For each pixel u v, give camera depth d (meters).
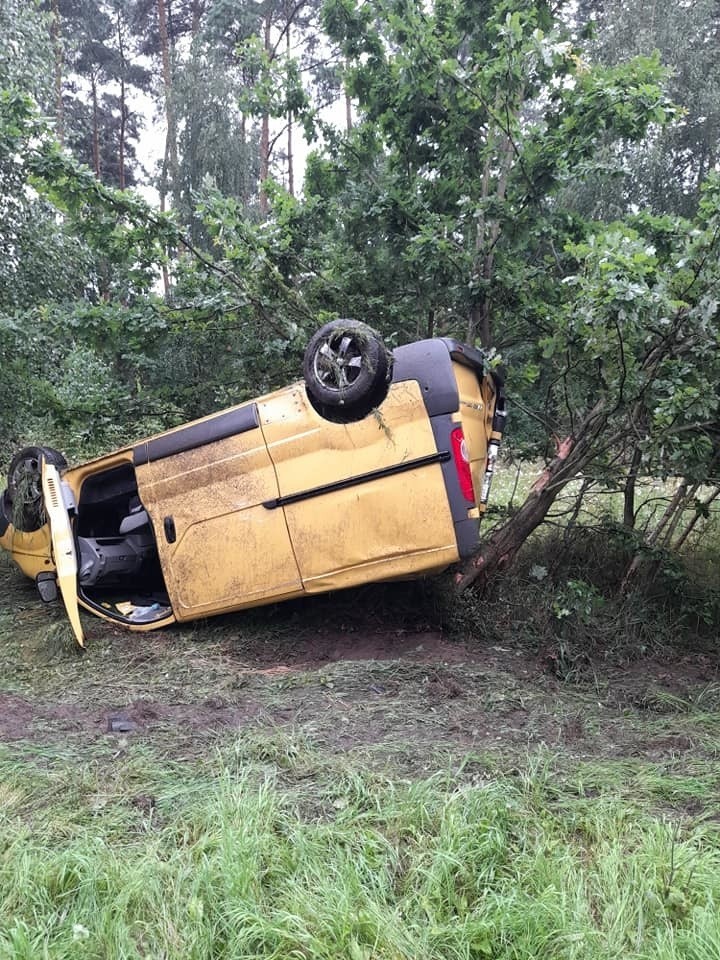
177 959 2.36
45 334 7.15
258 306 6.67
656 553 5.98
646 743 3.91
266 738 3.80
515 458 7.15
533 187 6.28
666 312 4.54
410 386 4.71
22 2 8.82
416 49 6.45
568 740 3.94
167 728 4.03
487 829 2.89
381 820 3.05
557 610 5.40
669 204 15.88
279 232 6.96
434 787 3.28
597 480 5.86
